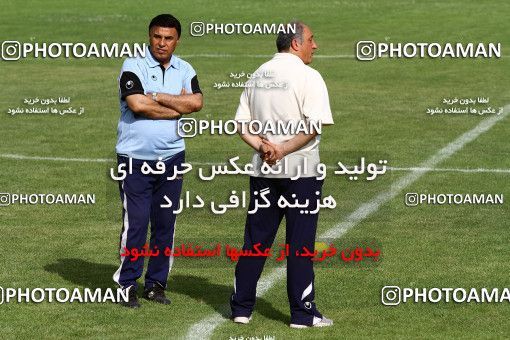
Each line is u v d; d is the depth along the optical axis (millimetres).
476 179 35844
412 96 54781
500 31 83125
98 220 30312
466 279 24312
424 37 80750
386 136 44000
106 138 43719
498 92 55906
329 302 22578
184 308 22125
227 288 23766
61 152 40750
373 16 93125
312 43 20766
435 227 29344
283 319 21422
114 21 88812
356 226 29453
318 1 104000
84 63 67250
